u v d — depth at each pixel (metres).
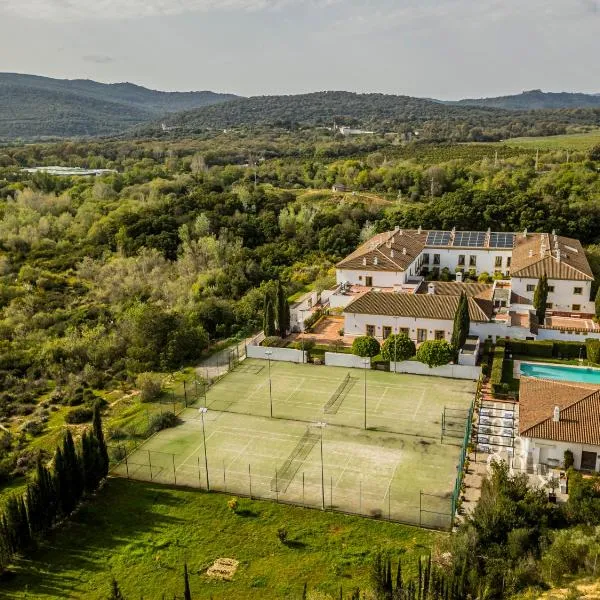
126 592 35.81
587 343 66.88
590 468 44.47
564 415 45.94
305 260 111.44
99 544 40.22
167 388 65.00
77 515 43.25
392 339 66.00
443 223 114.56
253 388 63.34
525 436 45.12
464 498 42.69
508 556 33.91
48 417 61.69
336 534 39.81
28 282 97.56
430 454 49.16
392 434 52.56
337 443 51.44
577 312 81.88
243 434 53.66
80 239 117.25
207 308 84.00
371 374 65.81
